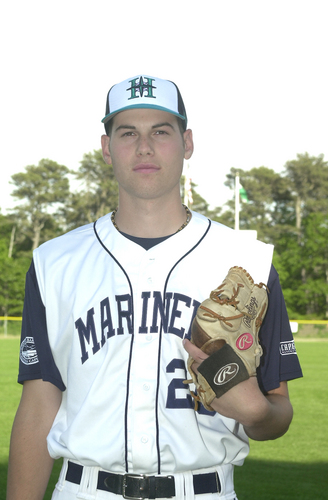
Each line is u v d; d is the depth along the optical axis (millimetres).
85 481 1898
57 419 2043
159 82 2047
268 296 2025
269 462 5879
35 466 2020
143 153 1966
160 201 2059
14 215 67438
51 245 2188
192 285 1996
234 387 1685
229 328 1724
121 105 1988
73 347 1995
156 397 1886
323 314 51469
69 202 70375
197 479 1880
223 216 65625
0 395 10453
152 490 1847
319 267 53000
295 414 8945
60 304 2057
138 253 2047
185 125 2129
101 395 1905
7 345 23781
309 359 18812
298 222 64875
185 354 1929
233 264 2035
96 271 2055
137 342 1927
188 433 1870
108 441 1877
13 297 52500
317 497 4641
